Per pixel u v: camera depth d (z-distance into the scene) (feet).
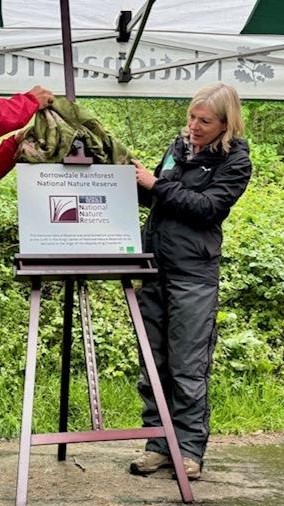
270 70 15.81
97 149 10.07
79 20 15.28
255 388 16.61
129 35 15.29
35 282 9.38
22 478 8.63
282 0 14.47
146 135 27.61
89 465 11.55
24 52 15.37
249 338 17.39
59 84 15.47
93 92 15.53
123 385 16.29
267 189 24.07
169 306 10.67
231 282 18.58
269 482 10.98
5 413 14.92
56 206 9.74
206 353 10.66
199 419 10.62
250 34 15.71
